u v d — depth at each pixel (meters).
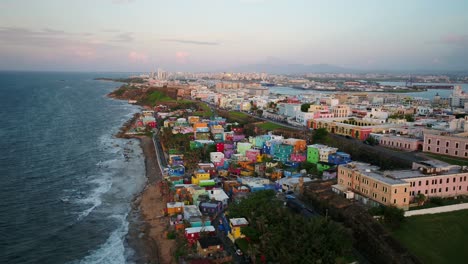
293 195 146.25
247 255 104.75
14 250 118.38
